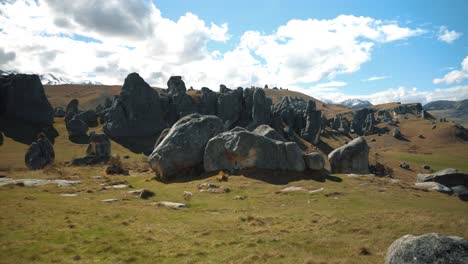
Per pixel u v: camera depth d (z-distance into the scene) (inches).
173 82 6171.3
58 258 692.7
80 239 815.1
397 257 483.8
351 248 776.3
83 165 3009.4
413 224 976.3
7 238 800.9
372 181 1904.5
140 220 1029.8
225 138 2133.4
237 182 1806.1
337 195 1503.4
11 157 3454.7
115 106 4847.4
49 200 1278.3
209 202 1390.3
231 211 1221.7
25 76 4881.9
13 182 1700.3
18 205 1141.1
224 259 708.0
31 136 4382.4
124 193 1558.8
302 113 6875.0
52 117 5049.2
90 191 1566.2
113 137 4665.4
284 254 736.3
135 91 4896.7
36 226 904.3
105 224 956.6
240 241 832.3
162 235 874.1
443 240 465.1
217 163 2118.6
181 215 1128.2
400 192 1631.4
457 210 1283.2
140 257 715.4
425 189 1796.3
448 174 2084.2
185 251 753.6
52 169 2410.2
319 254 740.7
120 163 2603.3
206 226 976.3
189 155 2204.7
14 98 4781.0
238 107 5940.0
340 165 2437.3
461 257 442.6
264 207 1293.1
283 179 1875.0
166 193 1600.6
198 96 6161.4
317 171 2012.8
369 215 1103.6
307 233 903.1
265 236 874.8
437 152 7263.8
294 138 5787.4
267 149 2047.2
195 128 2314.2
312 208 1254.9
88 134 4643.2
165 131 3004.4
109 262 681.6
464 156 6673.2
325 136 7190.0
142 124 4869.6
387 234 884.0
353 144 2455.7
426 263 449.7
